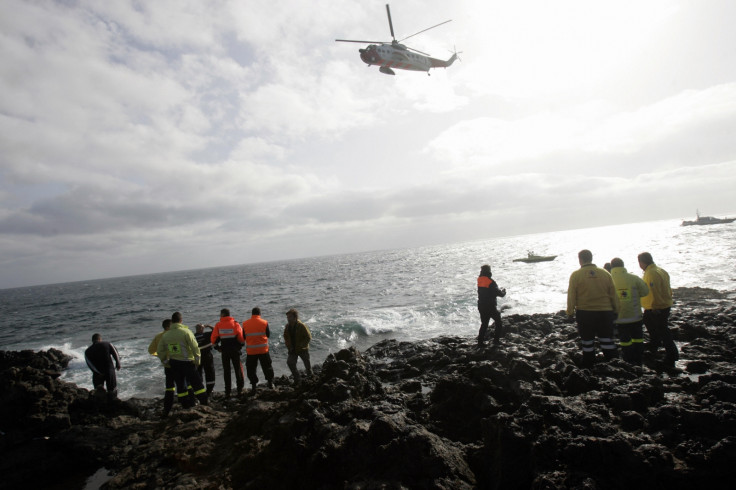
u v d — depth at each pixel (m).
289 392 7.86
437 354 9.84
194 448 5.87
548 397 4.56
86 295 89.19
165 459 5.82
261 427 6.01
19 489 6.07
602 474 3.55
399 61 22.20
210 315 32.19
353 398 6.32
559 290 24.88
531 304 20.86
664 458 3.54
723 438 3.73
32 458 6.52
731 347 8.38
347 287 44.81
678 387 5.81
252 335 9.31
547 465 3.71
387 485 3.72
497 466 3.93
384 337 17.00
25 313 52.81
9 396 8.38
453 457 4.11
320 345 16.41
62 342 25.06
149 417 8.77
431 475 3.81
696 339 8.95
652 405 4.88
